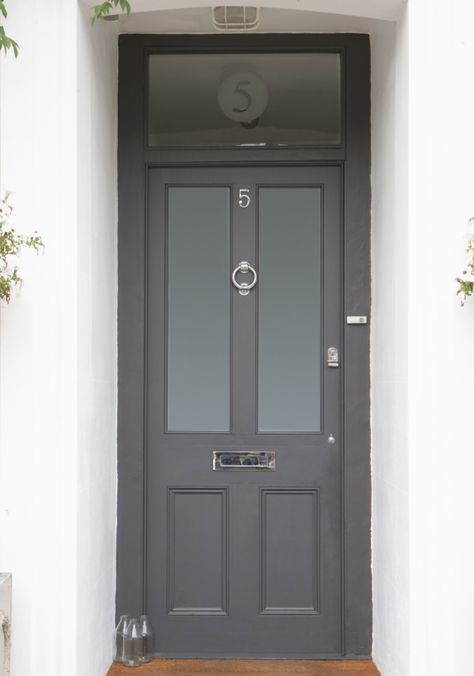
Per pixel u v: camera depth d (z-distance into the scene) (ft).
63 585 10.15
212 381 13.01
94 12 10.57
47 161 10.30
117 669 12.23
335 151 12.99
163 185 13.10
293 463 12.96
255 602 12.88
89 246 10.94
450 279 10.29
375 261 12.65
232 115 13.11
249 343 13.00
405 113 10.66
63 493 10.19
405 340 10.53
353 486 12.82
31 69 10.34
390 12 11.02
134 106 12.99
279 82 13.15
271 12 12.41
